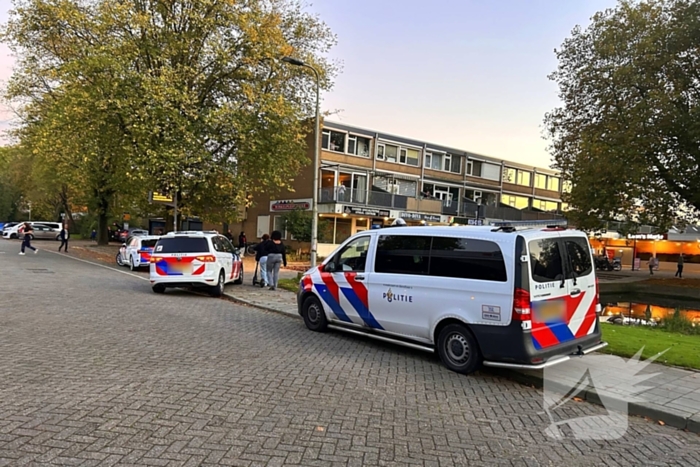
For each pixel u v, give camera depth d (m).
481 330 5.62
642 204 20.66
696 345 7.62
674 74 18.58
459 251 6.04
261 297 12.19
